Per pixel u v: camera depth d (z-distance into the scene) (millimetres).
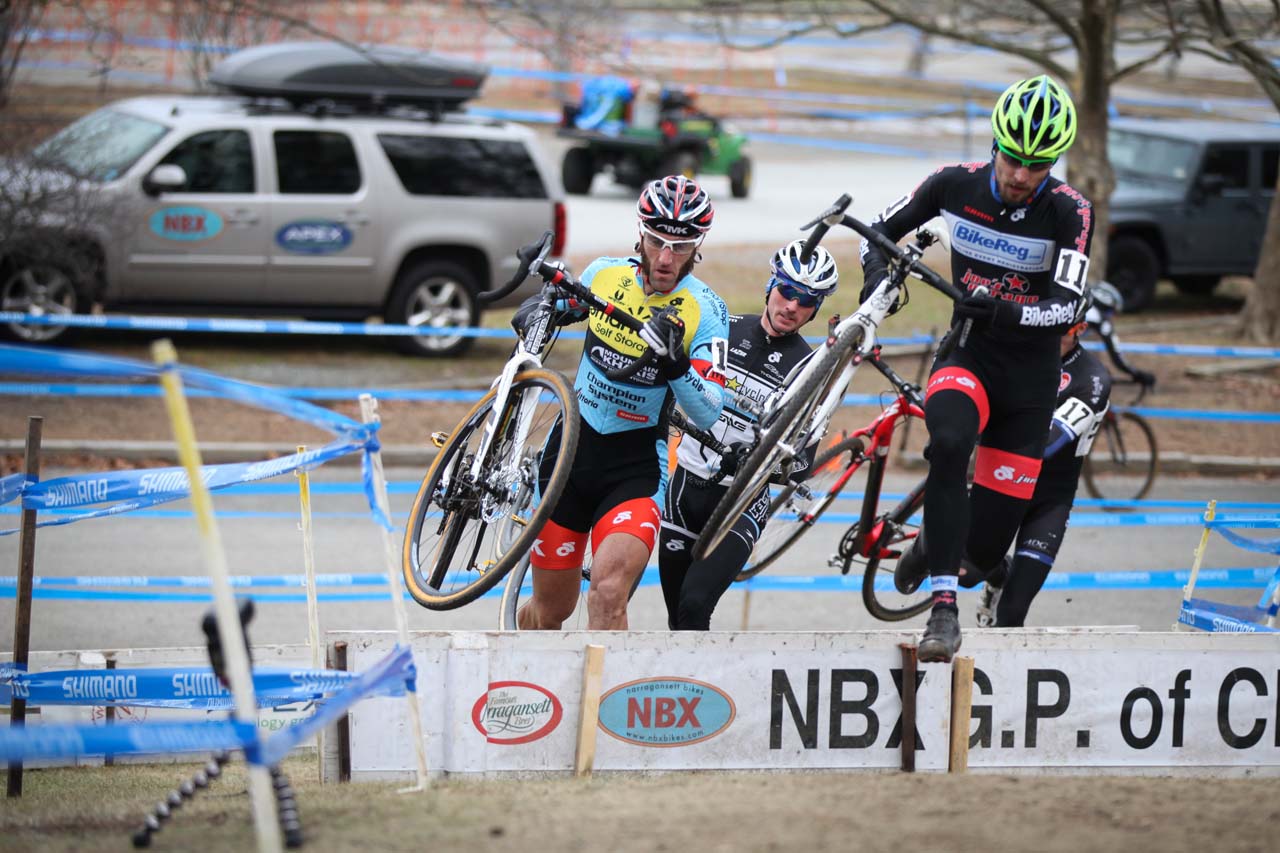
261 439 11656
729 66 37250
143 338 14164
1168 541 10375
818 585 7906
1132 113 30906
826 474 6891
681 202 5027
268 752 3203
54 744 3010
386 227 13836
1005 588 6219
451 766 4578
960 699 4816
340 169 13703
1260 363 15789
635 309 5270
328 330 11008
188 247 13109
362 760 4547
